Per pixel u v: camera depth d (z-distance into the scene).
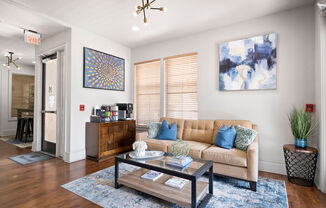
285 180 2.58
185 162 2.01
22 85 6.79
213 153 2.51
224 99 3.39
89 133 3.56
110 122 3.64
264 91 3.02
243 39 3.18
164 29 3.58
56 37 3.70
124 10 2.88
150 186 2.04
